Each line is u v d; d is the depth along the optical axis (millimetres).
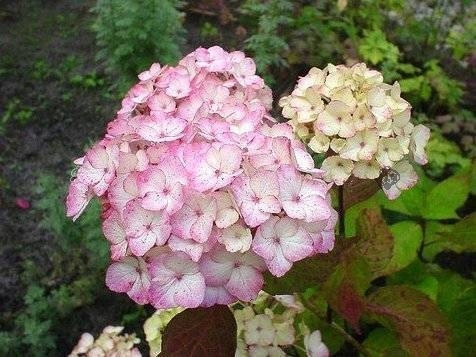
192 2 966
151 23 716
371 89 334
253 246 261
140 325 596
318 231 274
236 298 274
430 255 467
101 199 298
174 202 263
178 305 264
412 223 445
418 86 747
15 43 937
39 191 610
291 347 394
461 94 760
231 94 346
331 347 407
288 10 843
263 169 266
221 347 302
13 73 886
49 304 592
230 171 268
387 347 394
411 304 338
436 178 692
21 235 682
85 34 949
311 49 807
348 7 867
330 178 335
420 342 338
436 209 449
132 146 298
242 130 305
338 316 427
